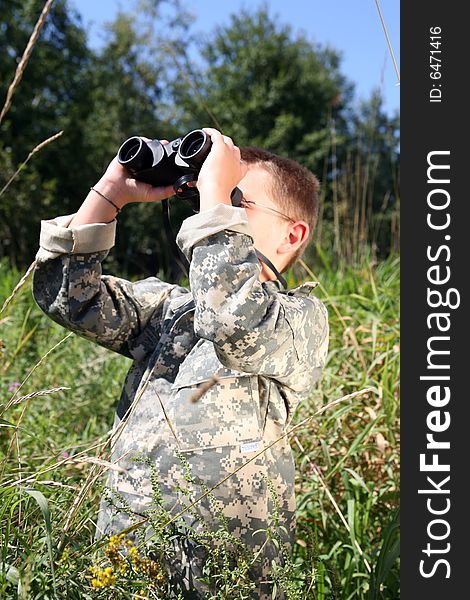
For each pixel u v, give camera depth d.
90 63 25.52
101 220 1.88
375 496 2.61
